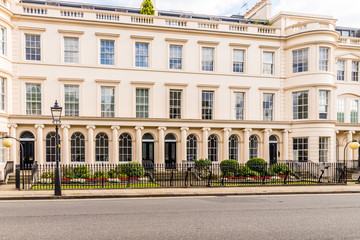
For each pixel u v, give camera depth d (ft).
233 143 90.22
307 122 87.51
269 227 30.60
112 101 82.48
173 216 34.91
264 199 48.42
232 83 89.86
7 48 73.41
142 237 26.81
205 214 36.14
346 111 98.89
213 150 88.58
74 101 79.87
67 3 90.99
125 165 69.62
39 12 79.30
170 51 86.89
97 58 81.20
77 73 79.71
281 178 72.95
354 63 100.73
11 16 74.64
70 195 47.47
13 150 73.20
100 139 80.89
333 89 89.25
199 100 87.40
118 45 82.48
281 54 93.35
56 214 35.45
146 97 84.89
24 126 74.95
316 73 87.25
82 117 77.30
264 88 91.66
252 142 91.35
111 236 27.04
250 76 91.04
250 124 88.79
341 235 28.19
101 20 80.89
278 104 92.84
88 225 30.63
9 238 26.32
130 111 82.94
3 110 72.69
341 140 99.09
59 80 78.38
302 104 89.81
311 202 45.75
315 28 88.12
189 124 84.64
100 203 43.14
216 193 52.01
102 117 78.28
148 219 33.32
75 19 79.05
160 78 85.15
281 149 91.56
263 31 93.56
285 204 43.70
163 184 63.41
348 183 69.92
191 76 87.20
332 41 88.12
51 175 64.59
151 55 84.79
